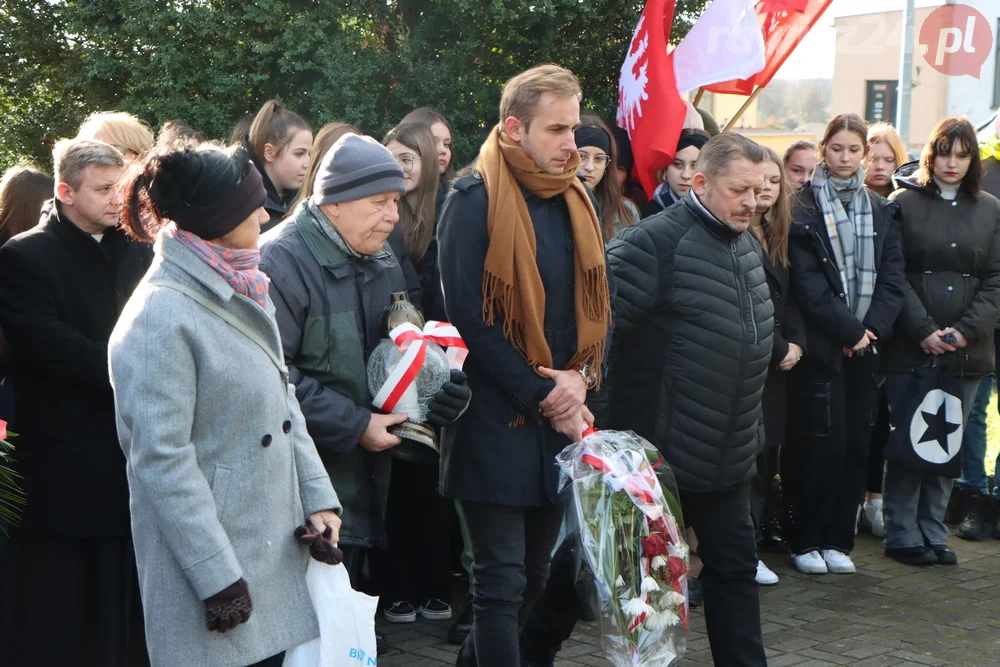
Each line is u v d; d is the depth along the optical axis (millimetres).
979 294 5734
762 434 3855
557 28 6996
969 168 5742
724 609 3748
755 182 3643
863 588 5285
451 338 3252
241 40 6758
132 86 7059
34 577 3273
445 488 3400
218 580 2369
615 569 3332
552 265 3361
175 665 2420
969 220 5711
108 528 3295
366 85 6773
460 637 4387
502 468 3303
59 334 3219
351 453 3219
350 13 6867
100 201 3289
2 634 3281
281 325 3117
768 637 4570
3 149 7645
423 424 3217
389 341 3225
